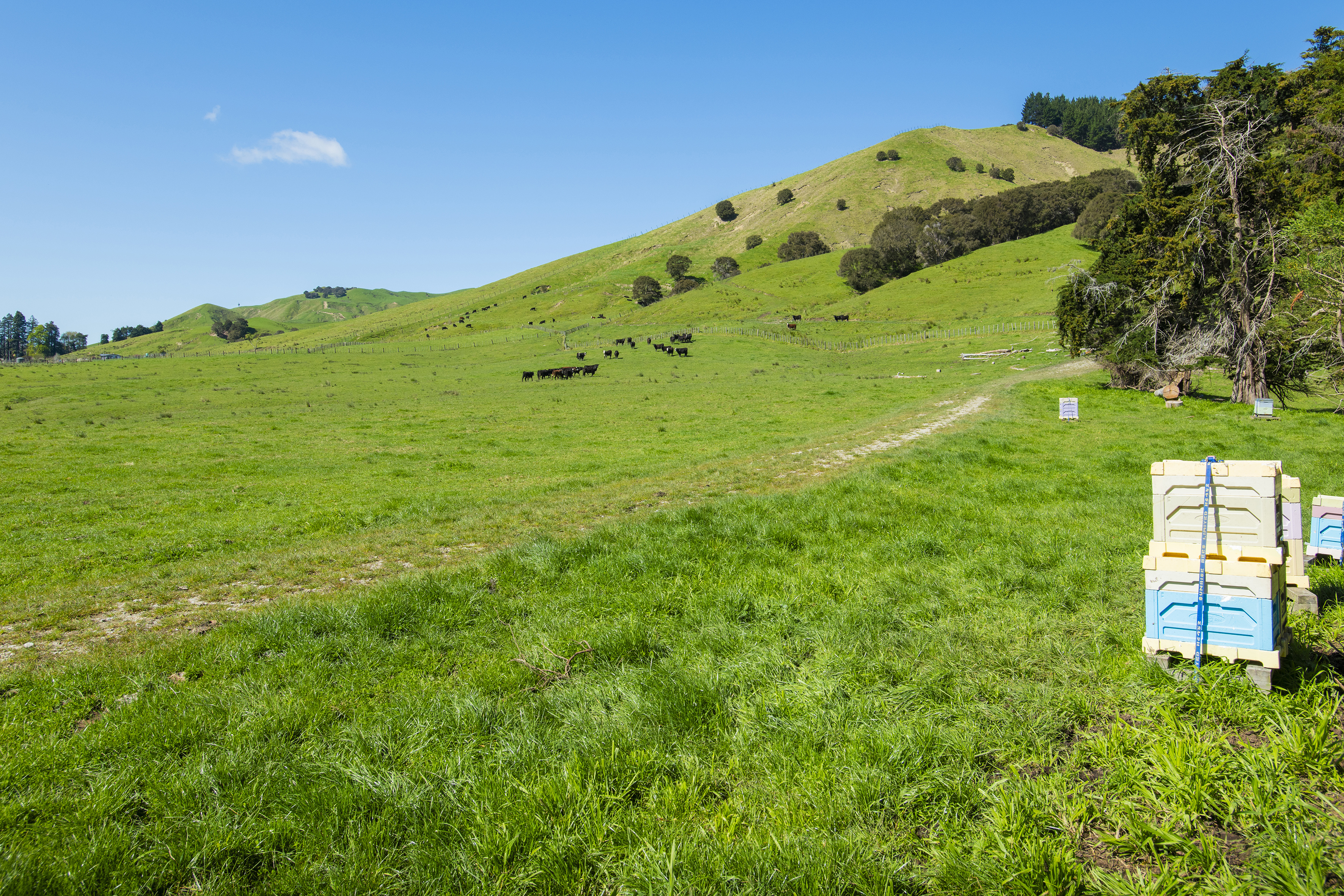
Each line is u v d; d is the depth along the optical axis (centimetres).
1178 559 542
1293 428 2506
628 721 507
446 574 912
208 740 504
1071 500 1313
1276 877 325
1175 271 3509
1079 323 4122
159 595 932
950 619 703
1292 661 539
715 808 412
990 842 369
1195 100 3544
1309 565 847
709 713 518
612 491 1692
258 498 1895
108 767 469
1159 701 498
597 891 358
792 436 2927
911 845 379
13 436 3553
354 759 464
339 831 402
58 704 579
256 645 693
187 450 2977
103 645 738
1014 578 817
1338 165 3189
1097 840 378
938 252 13525
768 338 9431
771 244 18788
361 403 5253
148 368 8188
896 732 468
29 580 1112
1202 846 355
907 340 8538
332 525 1483
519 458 2659
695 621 730
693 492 1611
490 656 665
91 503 1838
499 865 369
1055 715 497
